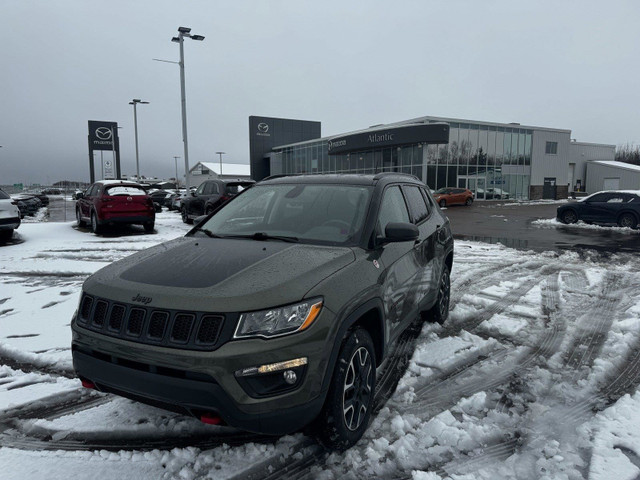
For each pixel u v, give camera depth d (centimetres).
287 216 348
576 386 358
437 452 269
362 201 342
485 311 563
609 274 801
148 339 226
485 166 4084
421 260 399
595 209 1780
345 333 251
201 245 311
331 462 258
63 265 866
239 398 213
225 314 219
